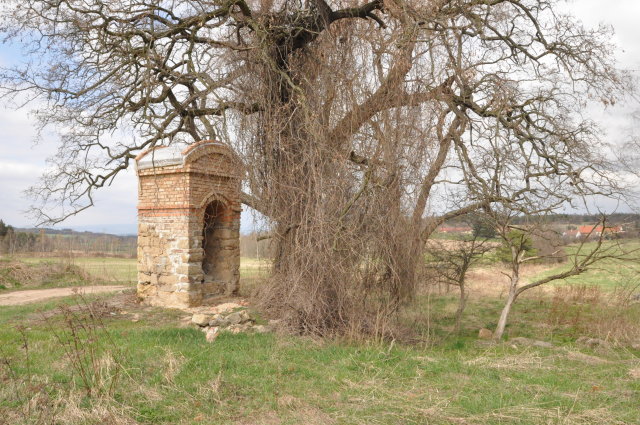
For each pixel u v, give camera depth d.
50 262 25.19
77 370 6.41
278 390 6.53
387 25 12.04
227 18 12.59
